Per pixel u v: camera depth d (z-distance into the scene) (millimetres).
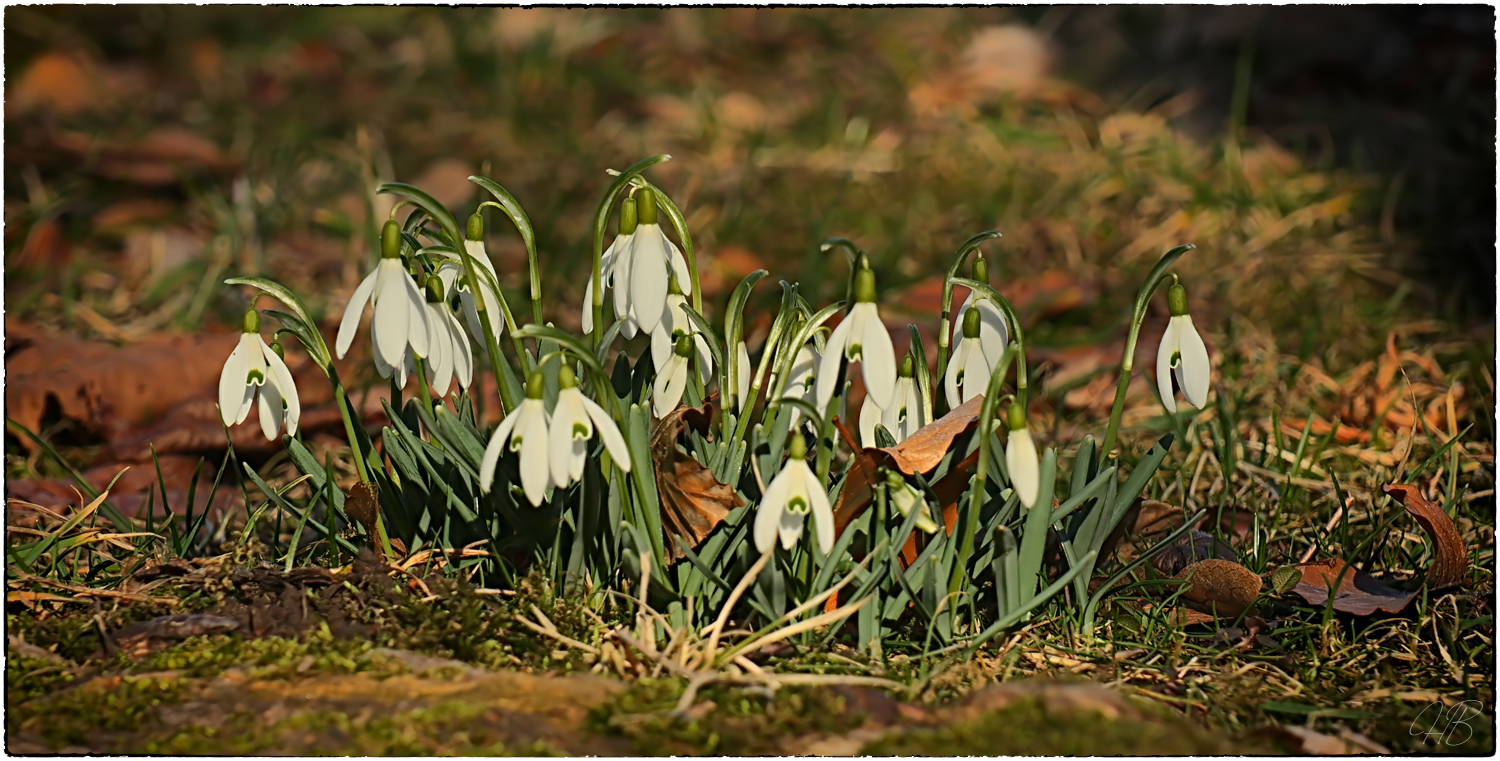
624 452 2072
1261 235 5793
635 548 2406
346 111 8312
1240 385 4391
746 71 9172
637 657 2295
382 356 2203
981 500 2275
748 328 4965
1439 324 4926
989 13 9969
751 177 6957
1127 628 2598
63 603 2562
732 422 2643
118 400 4211
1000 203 6504
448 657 2305
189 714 2074
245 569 2543
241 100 8664
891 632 2479
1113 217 6172
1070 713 2102
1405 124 6785
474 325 2557
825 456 2326
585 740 2025
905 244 6152
